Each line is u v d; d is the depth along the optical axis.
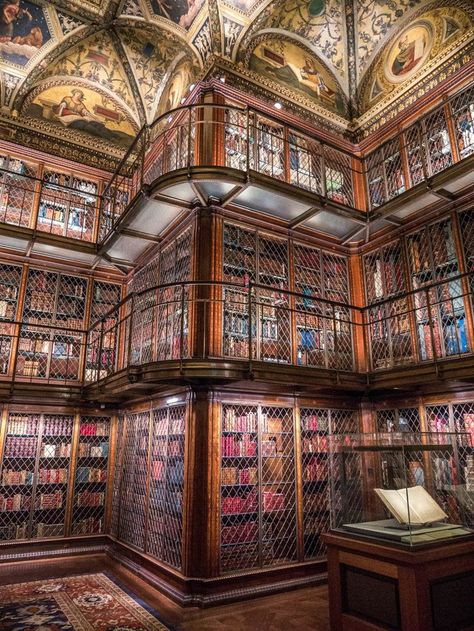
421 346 6.76
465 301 6.27
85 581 6.27
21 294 8.23
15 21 7.99
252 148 7.25
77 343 8.28
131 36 8.80
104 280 9.10
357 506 4.39
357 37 8.61
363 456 4.44
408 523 3.67
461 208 6.53
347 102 8.89
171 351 6.80
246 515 5.93
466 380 5.70
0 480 7.38
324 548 6.43
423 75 7.66
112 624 4.73
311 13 8.23
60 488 7.87
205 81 7.23
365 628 3.80
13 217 8.34
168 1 7.84
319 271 7.62
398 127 7.80
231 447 6.02
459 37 7.14
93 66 9.18
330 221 7.30
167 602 5.44
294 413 6.66
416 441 4.26
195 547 5.54
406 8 7.89
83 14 8.16
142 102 9.59
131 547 6.92
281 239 7.29
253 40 8.00
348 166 8.30
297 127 7.50
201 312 6.32
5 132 8.56
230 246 6.80
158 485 6.51
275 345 6.83
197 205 6.66
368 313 7.71
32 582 6.21
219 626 4.71
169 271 7.38
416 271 7.04
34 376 8.04
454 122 6.89
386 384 6.41
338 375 6.39
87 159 9.28
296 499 6.33
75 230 8.84
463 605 3.69
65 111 9.27
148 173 8.87
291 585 5.86
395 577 3.60
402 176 7.60
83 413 8.24
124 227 7.30
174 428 6.34
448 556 3.62
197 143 7.00
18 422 7.75
